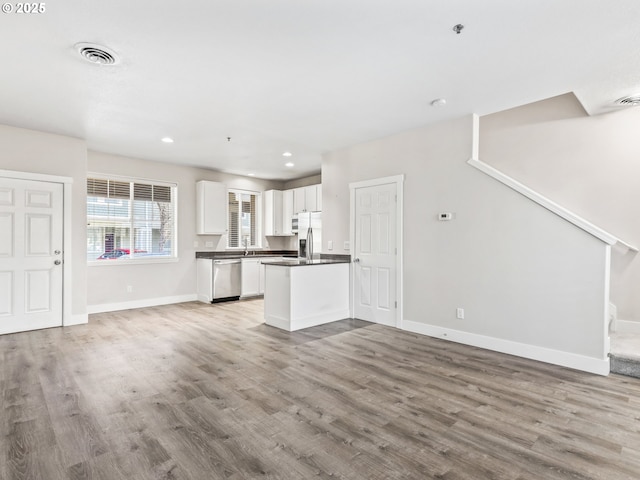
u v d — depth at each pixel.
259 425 2.16
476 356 3.46
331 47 2.50
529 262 3.43
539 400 2.51
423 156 4.25
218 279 6.30
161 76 2.93
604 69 2.80
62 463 1.78
